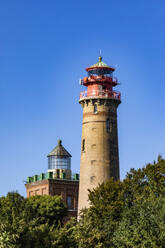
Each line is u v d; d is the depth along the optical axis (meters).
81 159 87.00
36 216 81.31
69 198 102.25
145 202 62.41
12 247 52.16
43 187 101.75
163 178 69.06
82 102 88.12
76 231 61.97
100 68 87.81
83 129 87.62
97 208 70.50
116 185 73.56
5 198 81.56
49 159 105.69
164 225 58.44
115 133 87.38
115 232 64.12
